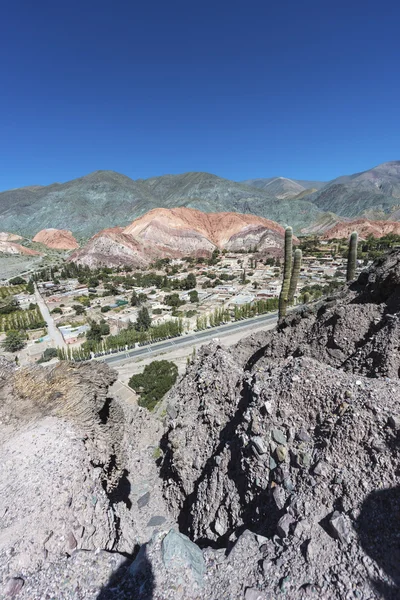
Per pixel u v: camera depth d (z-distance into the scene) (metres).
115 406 14.20
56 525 7.64
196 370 13.55
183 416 11.98
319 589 5.05
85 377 12.33
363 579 4.95
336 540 5.54
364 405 7.00
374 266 15.52
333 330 12.20
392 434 6.29
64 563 6.81
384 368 8.78
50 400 11.57
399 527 5.31
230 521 8.30
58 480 8.76
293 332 14.52
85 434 10.99
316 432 7.42
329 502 6.10
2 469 9.16
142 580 6.09
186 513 10.55
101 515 8.45
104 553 6.98
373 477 5.99
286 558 5.65
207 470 10.08
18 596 6.15
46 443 10.06
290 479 6.98
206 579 6.02
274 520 6.75
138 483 13.03
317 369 8.65
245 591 5.45
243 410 9.92
